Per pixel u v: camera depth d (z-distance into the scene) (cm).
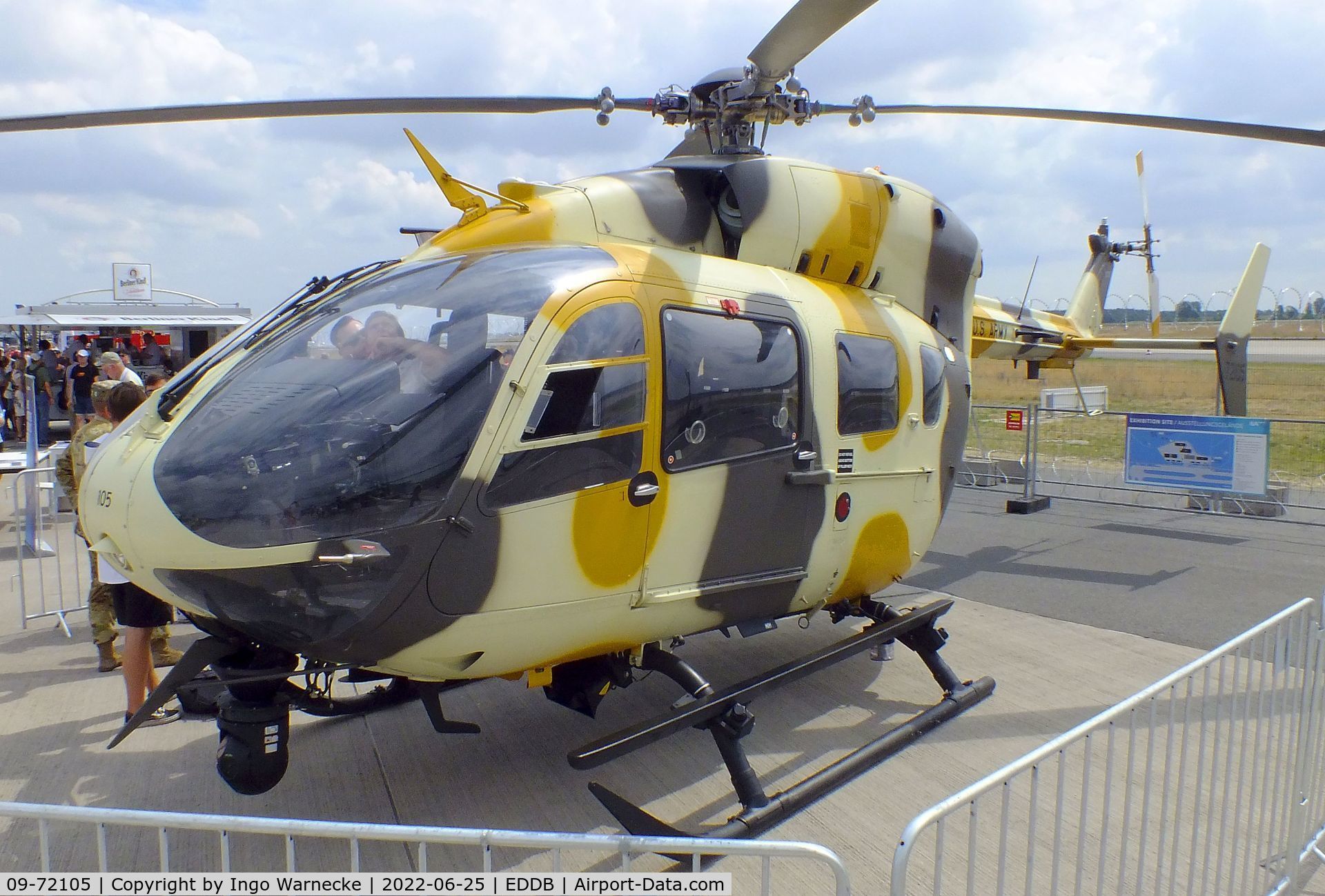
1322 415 2309
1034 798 245
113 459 338
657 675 572
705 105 508
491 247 398
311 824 206
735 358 412
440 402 327
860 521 484
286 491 308
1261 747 478
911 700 540
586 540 357
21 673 582
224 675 336
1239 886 346
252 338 377
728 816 405
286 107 461
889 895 346
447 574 322
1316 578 804
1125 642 639
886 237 531
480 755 462
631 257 396
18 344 2419
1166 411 2441
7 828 387
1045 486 1341
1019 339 998
